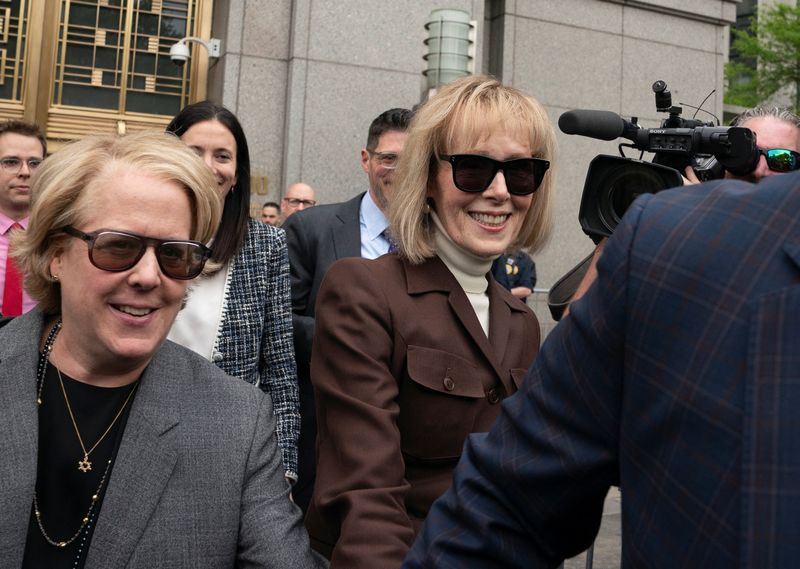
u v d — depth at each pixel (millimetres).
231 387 1645
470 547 1054
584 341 982
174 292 1522
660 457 872
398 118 3357
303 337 3104
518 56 8992
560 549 1078
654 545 864
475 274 1931
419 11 7547
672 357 866
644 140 1969
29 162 3781
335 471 1657
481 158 1841
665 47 9641
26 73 7289
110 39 7492
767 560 756
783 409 774
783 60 16938
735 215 871
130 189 1484
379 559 1473
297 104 7191
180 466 1519
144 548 1463
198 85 7699
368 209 3432
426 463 1776
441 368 1776
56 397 1528
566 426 1005
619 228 967
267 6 7277
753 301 817
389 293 1806
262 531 1538
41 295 1587
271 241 2752
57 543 1446
